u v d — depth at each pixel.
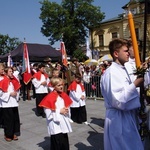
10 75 5.78
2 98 5.56
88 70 11.98
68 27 39.50
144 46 2.43
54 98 4.12
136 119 2.72
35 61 17.27
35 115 8.48
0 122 6.03
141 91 2.55
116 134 2.60
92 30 44.94
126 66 2.82
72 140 5.45
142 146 2.63
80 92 7.12
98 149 4.83
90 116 7.87
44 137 5.85
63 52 11.28
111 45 2.69
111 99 2.51
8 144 5.43
